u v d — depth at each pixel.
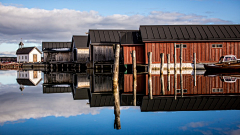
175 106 9.53
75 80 21.34
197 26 28.72
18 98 11.38
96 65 35.06
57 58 51.47
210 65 25.80
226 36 27.42
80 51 43.28
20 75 28.94
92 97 11.83
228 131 6.30
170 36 27.28
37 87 16.27
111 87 15.80
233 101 10.48
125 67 29.62
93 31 36.47
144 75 22.78
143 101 10.59
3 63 62.88
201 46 27.47
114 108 9.16
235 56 25.73
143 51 28.58
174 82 17.20
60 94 12.99
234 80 18.27
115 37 35.91
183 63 27.48
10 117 7.67
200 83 16.67
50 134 6.12
